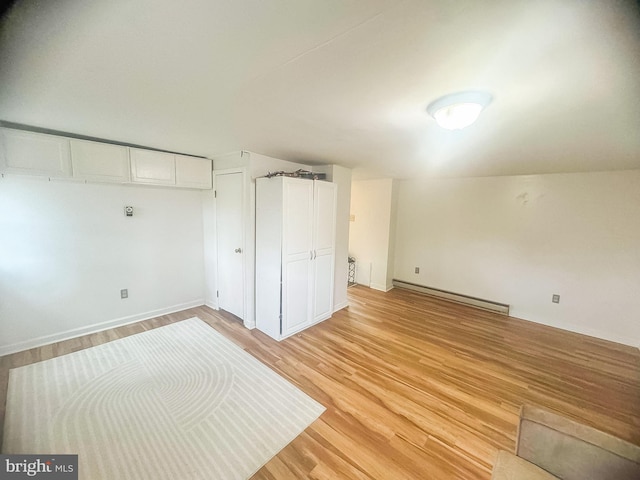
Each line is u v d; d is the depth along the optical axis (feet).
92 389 6.89
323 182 10.75
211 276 12.45
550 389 7.34
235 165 10.48
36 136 7.59
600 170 10.19
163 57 3.51
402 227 16.15
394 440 5.59
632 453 3.20
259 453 5.21
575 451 3.46
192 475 4.74
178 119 6.09
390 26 2.74
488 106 4.63
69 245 9.07
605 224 10.31
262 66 3.68
